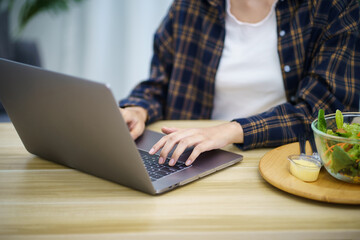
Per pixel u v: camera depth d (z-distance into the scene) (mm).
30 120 956
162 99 1671
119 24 4027
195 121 1419
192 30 1622
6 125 1355
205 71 1604
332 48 1356
